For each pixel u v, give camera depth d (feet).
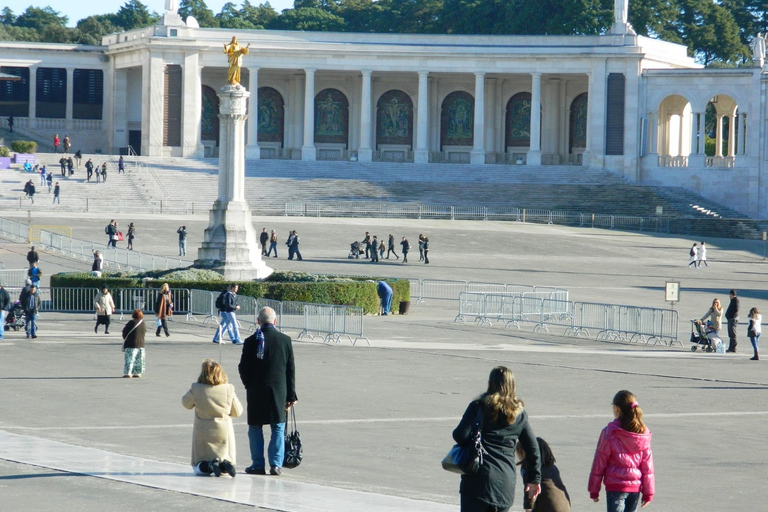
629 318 300.20
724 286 442.50
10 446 137.49
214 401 123.03
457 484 128.77
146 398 184.85
